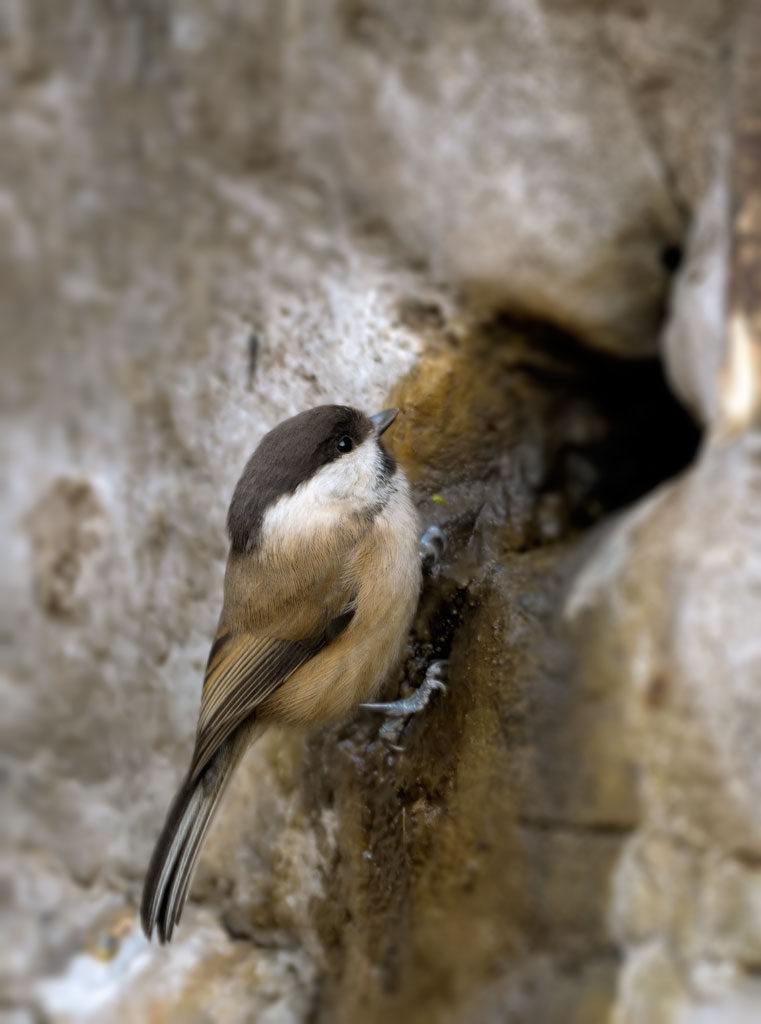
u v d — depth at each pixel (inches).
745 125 165.5
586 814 173.9
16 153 284.5
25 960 325.4
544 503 215.6
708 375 173.6
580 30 191.3
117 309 286.4
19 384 311.6
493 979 187.0
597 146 193.6
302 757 269.4
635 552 172.4
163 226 269.6
